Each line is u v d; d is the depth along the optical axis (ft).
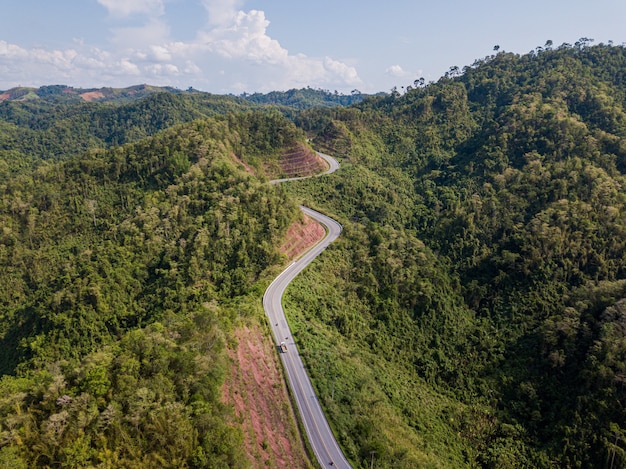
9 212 400.47
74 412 135.85
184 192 405.59
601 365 276.41
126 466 129.29
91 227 400.88
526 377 311.06
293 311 287.89
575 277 374.84
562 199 425.28
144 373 160.97
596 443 253.24
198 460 139.74
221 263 344.90
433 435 252.01
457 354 337.72
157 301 319.88
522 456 260.62
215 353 191.72
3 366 293.02
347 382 240.53
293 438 194.70
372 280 357.41
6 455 119.24
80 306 304.50
